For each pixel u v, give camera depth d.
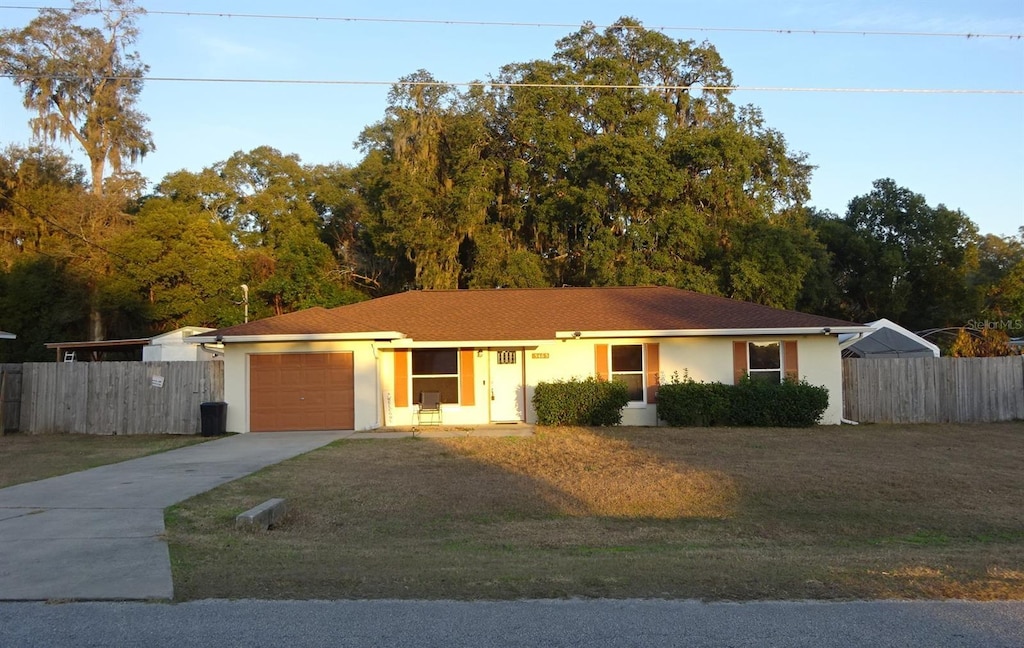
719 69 39.72
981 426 21.56
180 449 17.27
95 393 21.66
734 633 5.59
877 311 44.31
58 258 37.59
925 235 43.53
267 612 6.05
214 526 9.59
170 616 6.00
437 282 36.12
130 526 9.41
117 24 43.97
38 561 7.72
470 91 37.81
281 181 45.19
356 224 47.62
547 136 35.66
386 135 47.12
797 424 21.09
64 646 5.41
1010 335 38.34
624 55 39.38
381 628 5.69
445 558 8.00
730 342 22.19
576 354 22.48
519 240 37.97
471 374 22.66
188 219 38.69
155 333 39.56
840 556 8.24
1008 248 57.94
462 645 5.37
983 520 10.91
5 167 40.19
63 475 13.48
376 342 21.05
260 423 20.75
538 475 13.66
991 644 5.39
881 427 21.17
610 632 5.61
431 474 13.73
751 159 36.09
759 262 34.88
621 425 21.67
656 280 33.56
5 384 21.67
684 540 9.58
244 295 38.03
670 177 34.06
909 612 6.04
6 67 40.34
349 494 12.02
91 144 42.84
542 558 8.05
